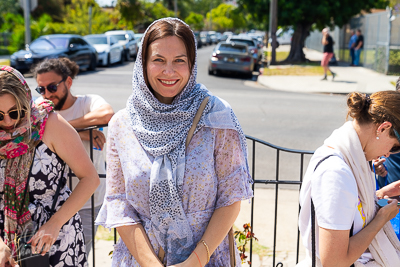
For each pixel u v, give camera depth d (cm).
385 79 1485
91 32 2825
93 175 195
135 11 3797
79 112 312
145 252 172
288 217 410
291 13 2147
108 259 325
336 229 161
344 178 164
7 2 3503
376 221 174
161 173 169
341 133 176
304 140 689
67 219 186
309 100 1096
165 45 170
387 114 166
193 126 173
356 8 2094
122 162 178
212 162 174
